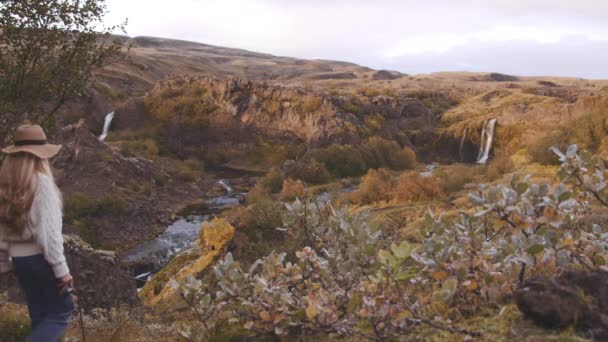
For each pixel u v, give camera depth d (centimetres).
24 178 338
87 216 3028
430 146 6097
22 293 916
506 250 395
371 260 409
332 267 431
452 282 320
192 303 416
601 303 331
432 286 393
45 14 1057
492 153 5472
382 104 6712
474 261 370
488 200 391
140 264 2569
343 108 6084
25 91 1075
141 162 4062
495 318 342
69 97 1132
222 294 399
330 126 5603
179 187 4209
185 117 5988
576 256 397
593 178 429
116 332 613
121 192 3391
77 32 1110
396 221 1695
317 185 4144
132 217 3191
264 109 6022
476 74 19500
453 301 368
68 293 365
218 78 6488
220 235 1592
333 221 491
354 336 369
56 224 341
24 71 1066
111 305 1064
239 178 5106
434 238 386
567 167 427
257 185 3912
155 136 5878
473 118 6241
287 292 398
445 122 7044
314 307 339
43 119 1128
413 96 8381
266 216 1644
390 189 2541
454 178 2689
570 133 2744
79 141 3600
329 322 358
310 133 5703
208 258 1550
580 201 438
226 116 6006
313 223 499
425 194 2405
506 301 371
